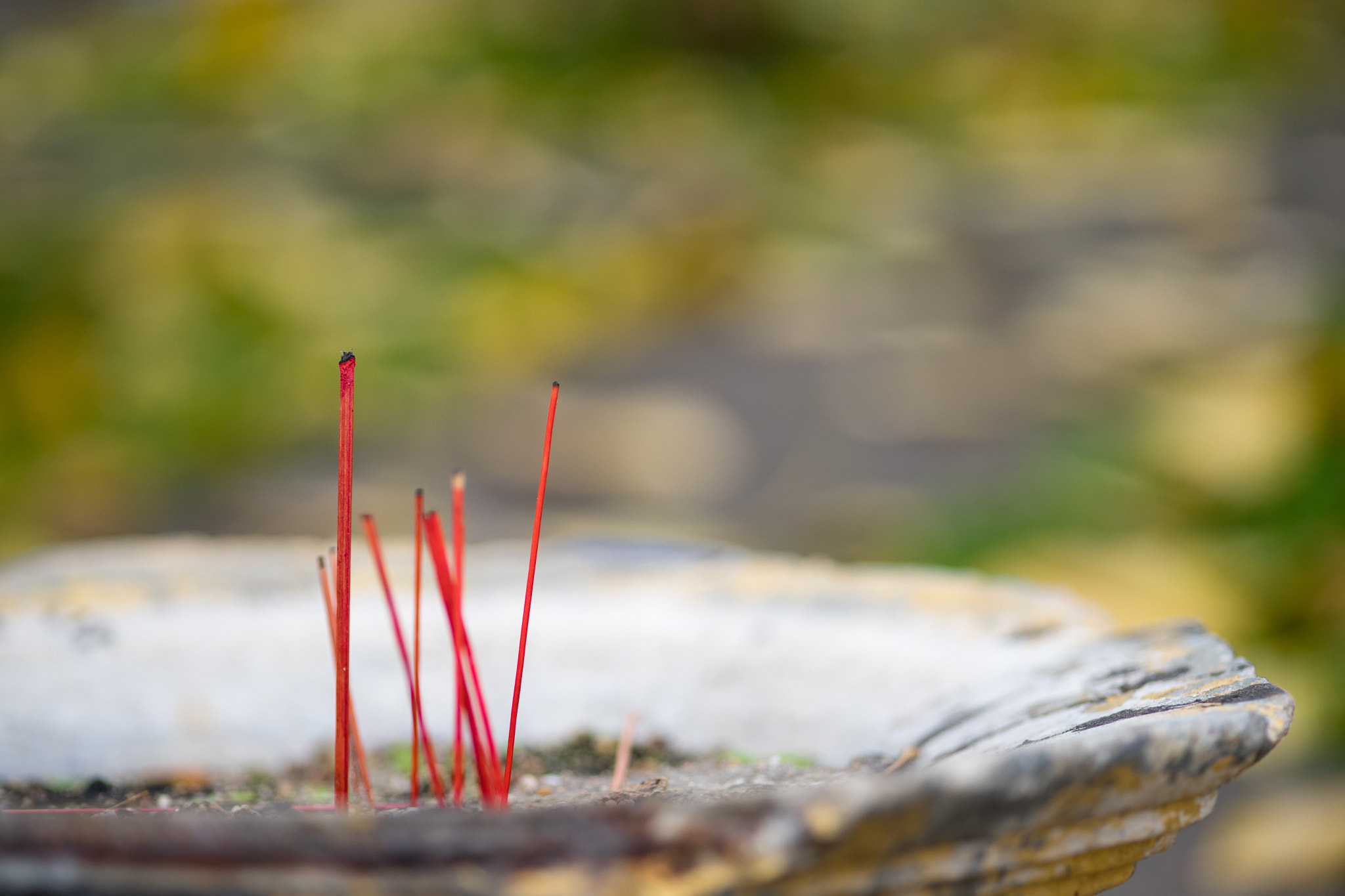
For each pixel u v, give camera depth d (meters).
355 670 0.84
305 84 3.96
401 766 0.81
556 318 2.67
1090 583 1.64
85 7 4.96
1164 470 1.90
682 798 0.77
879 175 3.51
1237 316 2.48
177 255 2.65
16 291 2.51
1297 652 1.54
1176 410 2.04
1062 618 0.83
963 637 0.83
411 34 4.12
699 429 2.20
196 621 0.85
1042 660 0.80
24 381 2.29
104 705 0.82
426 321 2.63
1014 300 2.74
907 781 0.68
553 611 0.86
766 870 0.68
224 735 0.81
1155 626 0.81
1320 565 1.64
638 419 2.26
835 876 0.68
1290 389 1.98
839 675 0.82
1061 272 2.86
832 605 0.85
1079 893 0.71
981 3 4.50
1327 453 1.84
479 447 2.22
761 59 4.19
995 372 2.39
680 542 0.90
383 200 3.18
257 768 0.81
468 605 0.86
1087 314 2.58
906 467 2.06
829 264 2.95
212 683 0.83
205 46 4.14
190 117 3.87
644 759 0.81
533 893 0.68
